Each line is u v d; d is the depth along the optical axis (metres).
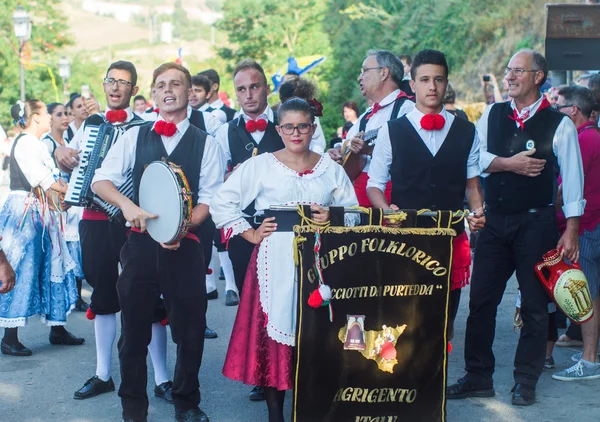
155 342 6.04
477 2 26.16
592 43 8.38
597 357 6.52
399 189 5.63
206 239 7.57
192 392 5.41
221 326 8.22
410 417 4.97
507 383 6.23
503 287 5.95
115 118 6.22
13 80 41.44
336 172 5.26
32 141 7.31
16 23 24.42
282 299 4.93
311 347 4.84
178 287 5.25
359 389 4.89
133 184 5.38
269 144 6.52
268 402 5.12
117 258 6.08
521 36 23.80
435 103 5.57
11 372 6.78
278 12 38.88
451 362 6.89
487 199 5.93
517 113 5.88
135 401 5.35
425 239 4.92
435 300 4.96
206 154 5.41
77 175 5.84
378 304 4.89
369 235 4.86
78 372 6.77
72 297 7.58
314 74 36.44
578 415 5.53
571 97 6.54
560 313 7.76
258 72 6.49
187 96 5.42
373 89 6.52
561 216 6.54
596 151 6.35
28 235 7.27
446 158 5.58
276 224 5.01
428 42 28.39
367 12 35.00
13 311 7.21
